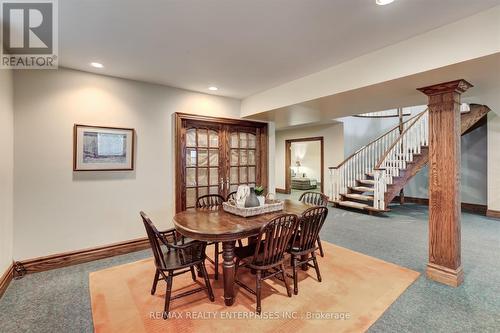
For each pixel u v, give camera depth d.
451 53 1.99
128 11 1.85
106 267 2.95
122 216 3.41
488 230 4.39
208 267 2.98
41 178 2.87
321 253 3.26
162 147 3.73
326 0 1.72
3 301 2.25
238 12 1.87
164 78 3.38
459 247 2.54
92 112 3.17
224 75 3.27
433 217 2.61
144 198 3.59
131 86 3.45
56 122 2.95
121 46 2.44
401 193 6.97
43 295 2.34
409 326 1.90
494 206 5.35
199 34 2.21
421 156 5.72
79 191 3.11
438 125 2.55
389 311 2.09
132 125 3.47
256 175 4.78
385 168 5.67
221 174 4.30
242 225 2.26
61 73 2.98
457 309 2.10
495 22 1.78
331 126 7.64
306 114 4.21
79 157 3.08
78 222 3.10
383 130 8.01
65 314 2.07
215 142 4.26
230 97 4.36
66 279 2.65
